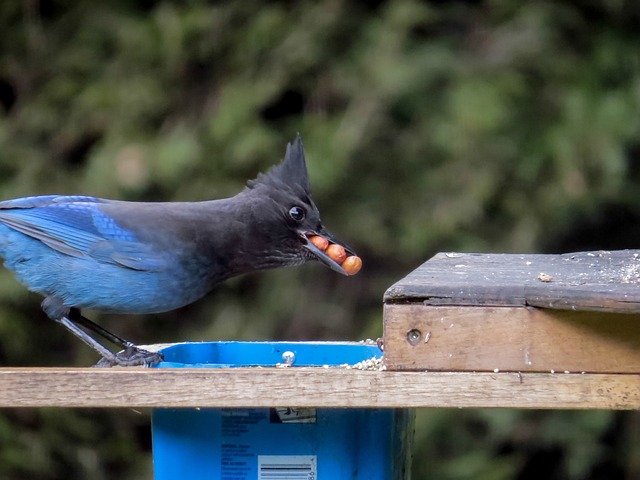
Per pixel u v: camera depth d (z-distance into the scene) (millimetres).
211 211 7438
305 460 5801
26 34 12773
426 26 12180
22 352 11922
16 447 11508
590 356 5406
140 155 11633
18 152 12188
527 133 11695
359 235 11773
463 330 5457
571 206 11586
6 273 11633
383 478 5805
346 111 11703
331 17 11945
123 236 7336
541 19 11930
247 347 7012
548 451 11469
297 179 7379
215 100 12047
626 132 11523
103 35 12570
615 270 6312
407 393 5457
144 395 5496
